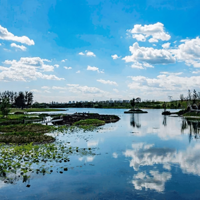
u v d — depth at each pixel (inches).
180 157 589.6
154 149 695.1
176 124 1676.9
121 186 378.9
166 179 413.7
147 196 339.0
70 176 429.7
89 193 350.6
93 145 767.7
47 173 446.9
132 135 1040.2
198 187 374.9
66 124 1648.6
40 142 812.6
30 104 5831.7
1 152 616.7
